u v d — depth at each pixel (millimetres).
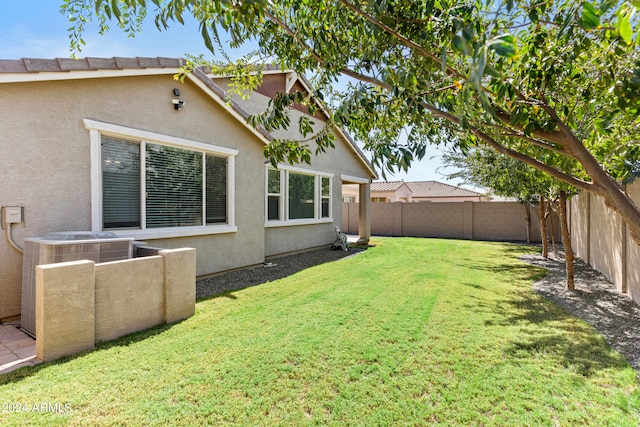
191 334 4398
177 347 3982
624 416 2820
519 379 3396
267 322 4879
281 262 10234
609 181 2463
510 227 17484
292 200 11812
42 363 3494
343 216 22641
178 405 2867
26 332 4352
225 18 2178
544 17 2670
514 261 10812
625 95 2428
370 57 2648
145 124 6371
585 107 3385
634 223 2352
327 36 3156
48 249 4152
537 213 16641
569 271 7230
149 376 3311
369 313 5324
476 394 3119
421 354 3910
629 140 3461
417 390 3170
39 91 4961
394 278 7977
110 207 5891
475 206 18328
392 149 2162
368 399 3016
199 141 7469
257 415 2766
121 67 5742
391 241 16734
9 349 3840
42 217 4988
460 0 2219
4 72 4438
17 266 4812
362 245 14891
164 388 3111
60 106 5180
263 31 3189
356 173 16125
